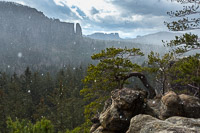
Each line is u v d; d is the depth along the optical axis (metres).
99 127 8.61
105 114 8.59
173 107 7.68
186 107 7.55
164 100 8.23
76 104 35.00
